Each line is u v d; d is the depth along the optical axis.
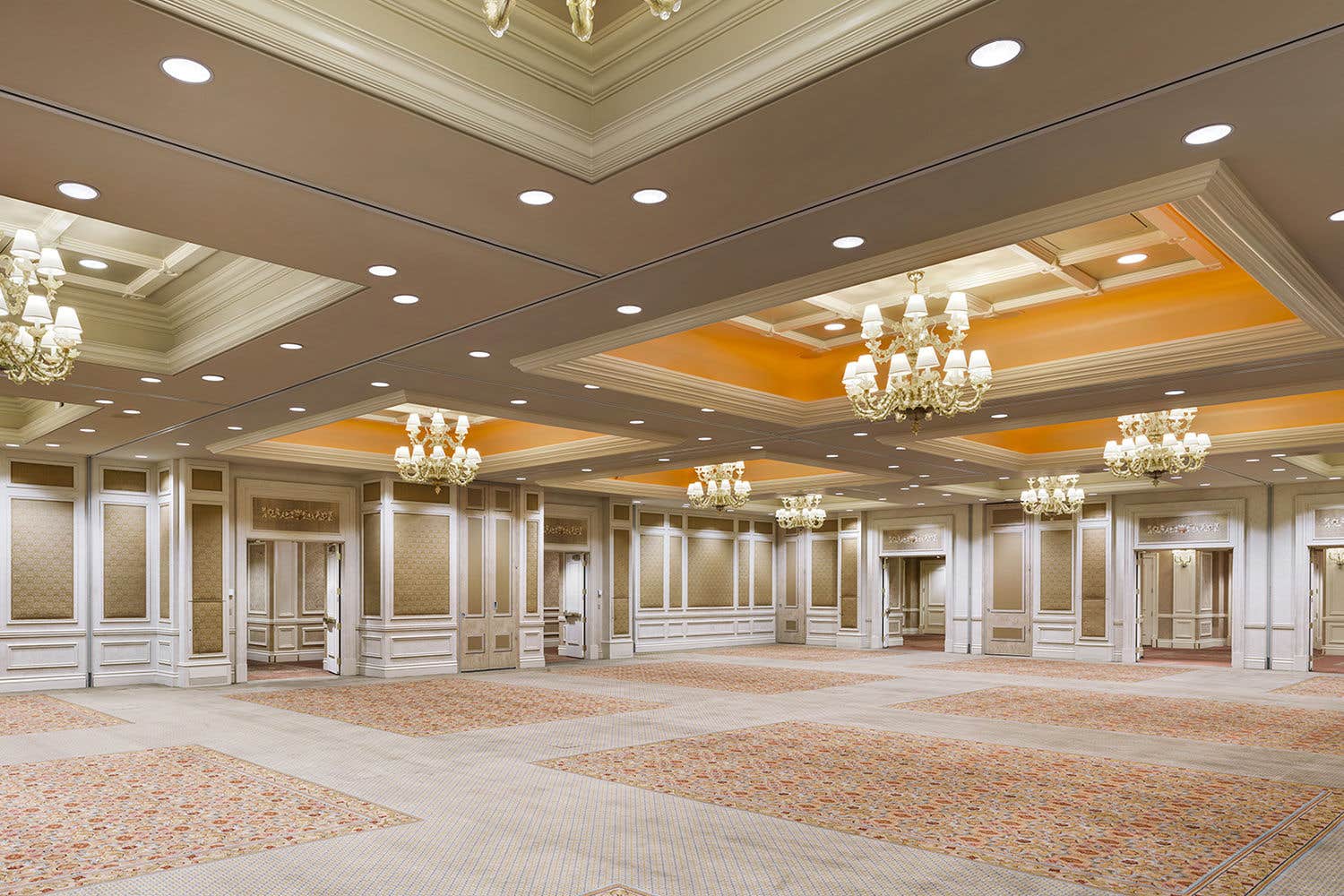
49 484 13.14
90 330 7.88
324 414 10.27
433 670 15.16
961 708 11.43
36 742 8.91
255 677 14.70
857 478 15.59
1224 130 3.92
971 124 3.82
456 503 15.67
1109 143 4.04
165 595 13.68
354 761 8.05
